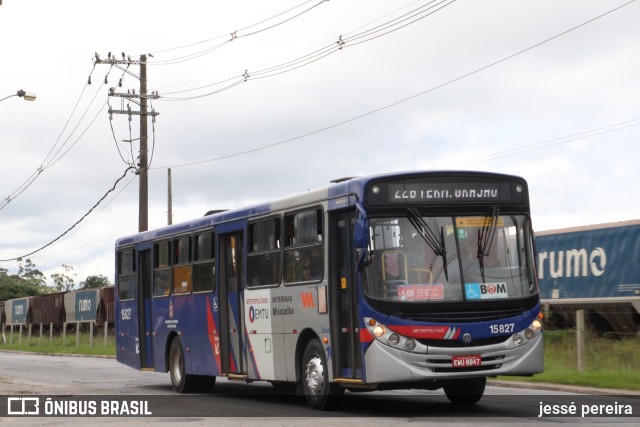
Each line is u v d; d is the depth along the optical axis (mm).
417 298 13188
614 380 18016
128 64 38938
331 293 14180
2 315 66562
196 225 19219
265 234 16453
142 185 38250
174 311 20156
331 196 14281
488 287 13461
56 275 129750
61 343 54562
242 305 17344
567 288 24781
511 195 13984
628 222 23156
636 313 23094
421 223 13453
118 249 23703
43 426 13281
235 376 17438
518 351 13469
